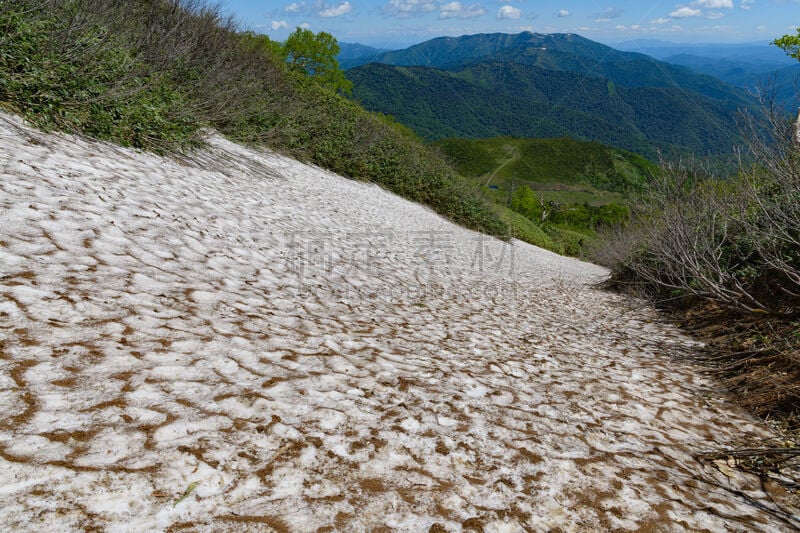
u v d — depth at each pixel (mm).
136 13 13008
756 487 3373
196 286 4809
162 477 2232
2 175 5094
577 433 3758
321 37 35562
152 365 3170
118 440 2389
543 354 5871
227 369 3432
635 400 4719
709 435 4156
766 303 6984
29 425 2309
